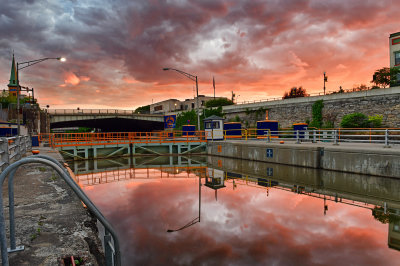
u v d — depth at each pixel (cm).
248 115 4994
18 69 2139
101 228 678
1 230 270
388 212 914
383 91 3094
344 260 542
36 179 879
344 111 3506
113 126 8744
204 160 2678
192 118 6594
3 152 861
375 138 2756
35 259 347
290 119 4228
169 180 1606
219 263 535
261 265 521
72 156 2772
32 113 4116
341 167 1680
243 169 2030
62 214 539
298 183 1478
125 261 543
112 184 1473
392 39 3609
